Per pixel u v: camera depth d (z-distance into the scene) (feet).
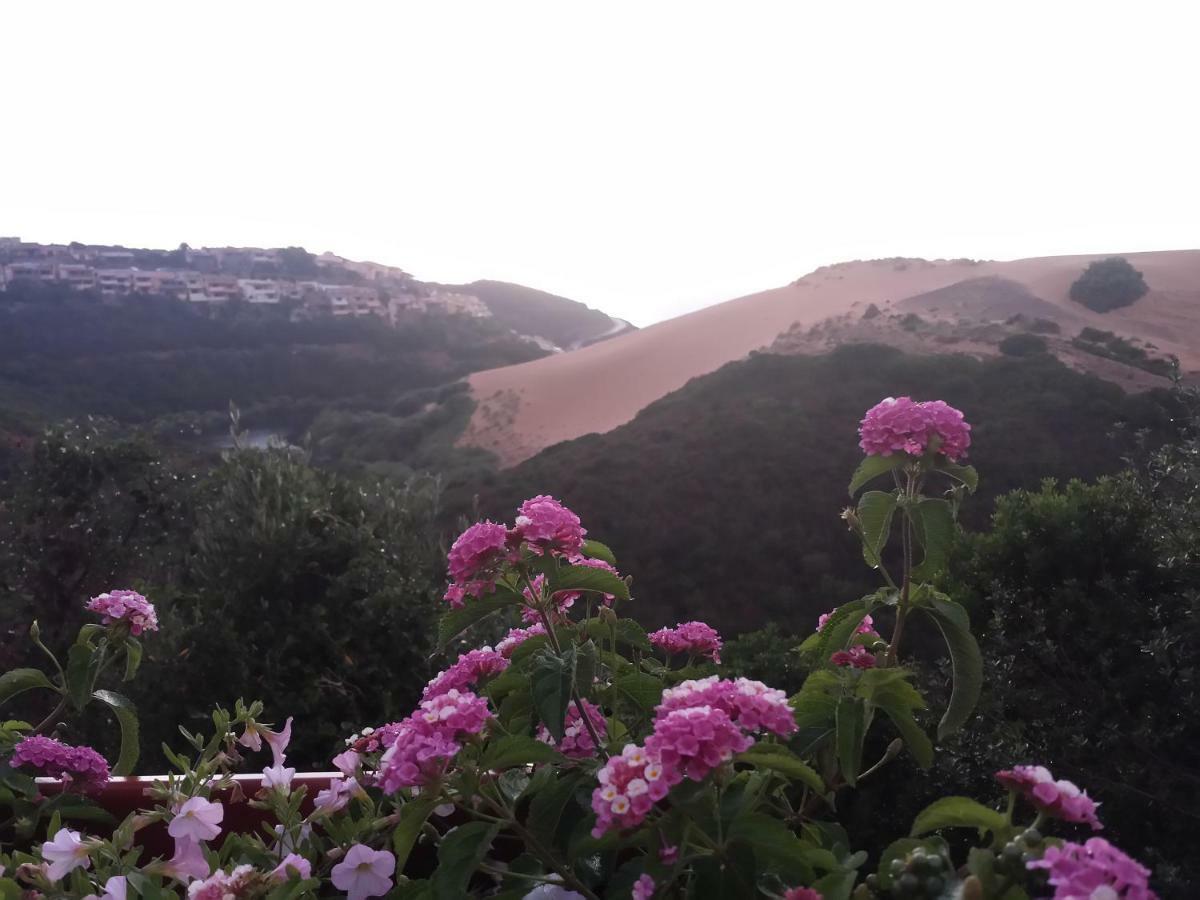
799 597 58.90
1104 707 17.08
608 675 5.96
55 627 28.99
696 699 4.24
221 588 18.78
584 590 5.71
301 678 17.16
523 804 5.23
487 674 5.67
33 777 6.35
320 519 19.52
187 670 16.99
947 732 5.42
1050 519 19.01
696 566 63.31
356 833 5.46
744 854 4.03
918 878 3.60
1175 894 14.71
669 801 4.06
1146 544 18.58
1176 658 17.03
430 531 22.12
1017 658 18.49
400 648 17.44
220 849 5.90
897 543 26.58
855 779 4.89
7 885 4.69
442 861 4.47
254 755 15.97
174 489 30.48
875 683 5.07
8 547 29.35
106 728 17.46
